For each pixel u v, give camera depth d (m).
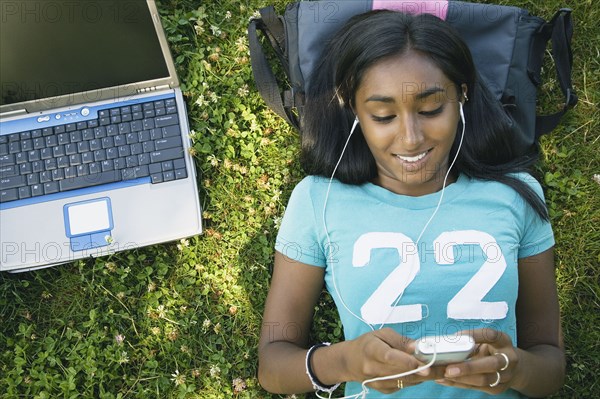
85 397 1.92
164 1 2.13
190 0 2.14
